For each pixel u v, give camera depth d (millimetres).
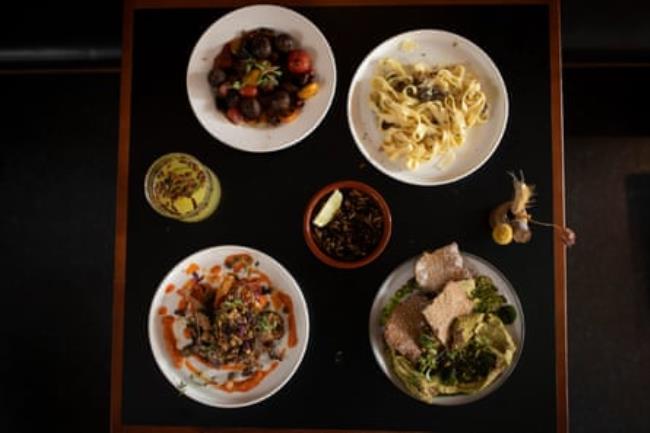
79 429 2773
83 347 2787
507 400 1872
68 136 2801
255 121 1867
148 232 1943
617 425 2629
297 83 1844
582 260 2650
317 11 1929
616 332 2639
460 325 1789
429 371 1823
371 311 1877
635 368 2629
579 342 2641
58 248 2803
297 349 1873
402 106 1832
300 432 1895
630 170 2639
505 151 1904
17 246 2820
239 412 1909
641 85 2604
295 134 1870
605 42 1993
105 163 2795
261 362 1893
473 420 1875
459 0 1909
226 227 1933
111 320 2785
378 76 1887
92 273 2795
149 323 1882
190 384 1895
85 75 2787
